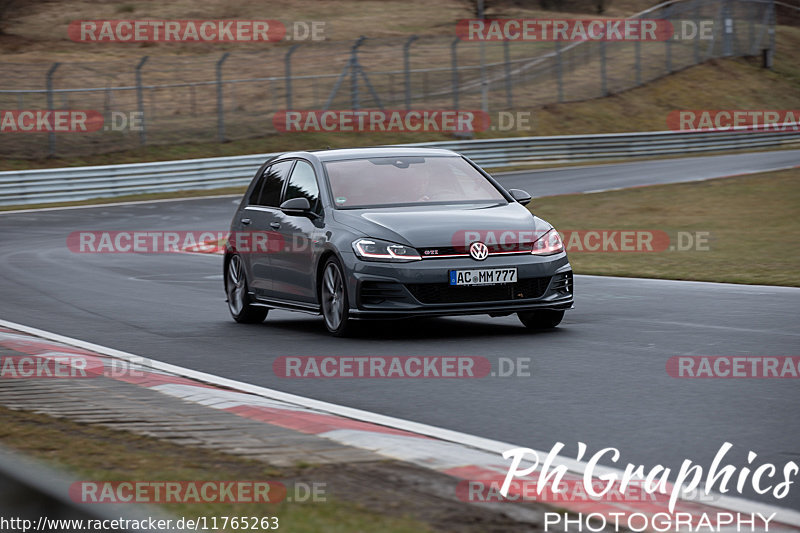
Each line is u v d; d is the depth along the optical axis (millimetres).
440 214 32031
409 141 147500
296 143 142625
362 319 31047
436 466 15586
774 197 85625
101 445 17047
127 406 20734
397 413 20984
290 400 22344
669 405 21250
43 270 58156
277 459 15906
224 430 18266
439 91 169000
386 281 30453
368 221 31703
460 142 132125
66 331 34688
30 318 38344
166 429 18344
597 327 32938
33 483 7020
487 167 134750
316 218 33281
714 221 74438
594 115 172750
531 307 31125
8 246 73812
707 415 20234
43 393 22219
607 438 18391
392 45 198500
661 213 80062
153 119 148125
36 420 19266
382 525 12133
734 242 63375
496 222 31672
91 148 133875
